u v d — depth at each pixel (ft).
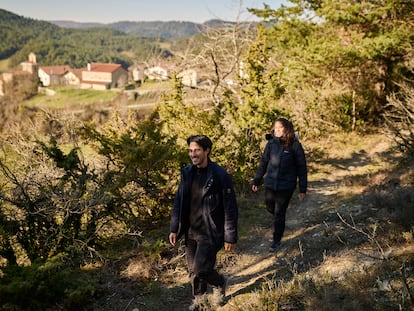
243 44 44.65
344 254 13.99
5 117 115.44
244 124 26.61
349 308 10.15
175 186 21.86
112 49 638.12
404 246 13.25
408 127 26.43
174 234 11.67
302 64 36.22
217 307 12.06
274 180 15.80
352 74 44.34
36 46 554.87
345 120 41.75
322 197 23.82
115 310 12.69
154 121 21.63
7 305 11.55
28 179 16.44
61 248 15.60
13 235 14.65
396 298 10.35
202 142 11.02
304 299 11.10
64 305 12.36
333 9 33.96
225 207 11.23
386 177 23.70
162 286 14.28
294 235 18.07
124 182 18.58
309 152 34.71
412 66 34.99
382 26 36.81
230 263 16.14
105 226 18.34
